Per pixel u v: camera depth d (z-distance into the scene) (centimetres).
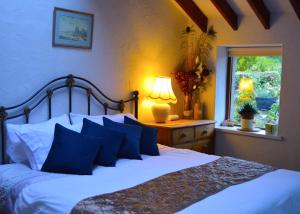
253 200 209
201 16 450
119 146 302
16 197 233
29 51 313
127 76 403
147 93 429
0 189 249
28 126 290
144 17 415
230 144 448
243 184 239
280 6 388
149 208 192
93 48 365
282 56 398
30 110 316
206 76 461
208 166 285
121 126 325
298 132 391
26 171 267
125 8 393
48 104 331
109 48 381
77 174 262
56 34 331
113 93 389
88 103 364
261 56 443
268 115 445
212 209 192
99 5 366
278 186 237
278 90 433
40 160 276
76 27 347
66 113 346
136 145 317
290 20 390
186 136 410
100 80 375
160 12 434
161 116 413
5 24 296
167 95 412
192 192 219
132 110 412
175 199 206
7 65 299
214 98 461
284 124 401
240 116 466
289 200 226
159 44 438
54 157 267
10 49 300
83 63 357
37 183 236
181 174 260
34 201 216
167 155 329
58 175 257
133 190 221
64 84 343
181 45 469
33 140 280
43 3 319
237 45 439
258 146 424
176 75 456
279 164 408
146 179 249
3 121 297
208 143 450
